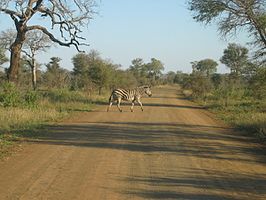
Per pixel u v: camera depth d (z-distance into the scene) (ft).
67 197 25.36
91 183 28.68
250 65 98.22
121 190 27.02
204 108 121.70
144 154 40.01
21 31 108.78
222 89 160.56
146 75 381.19
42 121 67.36
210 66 342.85
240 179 30.73
